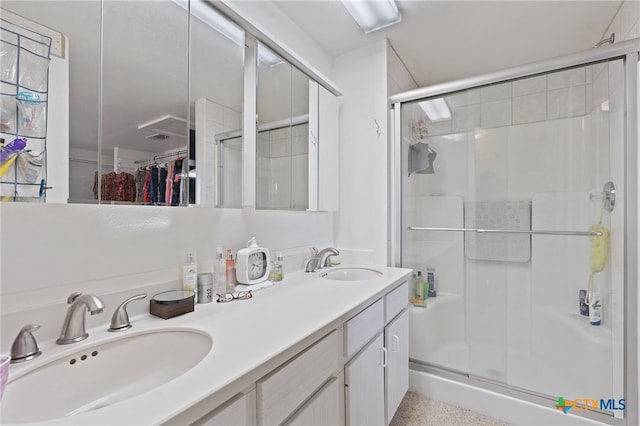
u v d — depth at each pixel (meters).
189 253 1.11
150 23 0.99
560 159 1.78
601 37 1.95
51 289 0.79
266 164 1.49
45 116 0.76
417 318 2.12
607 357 1.59
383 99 2.03
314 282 1.49
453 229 2.07
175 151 1.07
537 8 1.69
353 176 2.14
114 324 0.86
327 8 1.72
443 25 1.85
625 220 1.45
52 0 0.77
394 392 1.52
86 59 0.83
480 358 1.98
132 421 0.47
